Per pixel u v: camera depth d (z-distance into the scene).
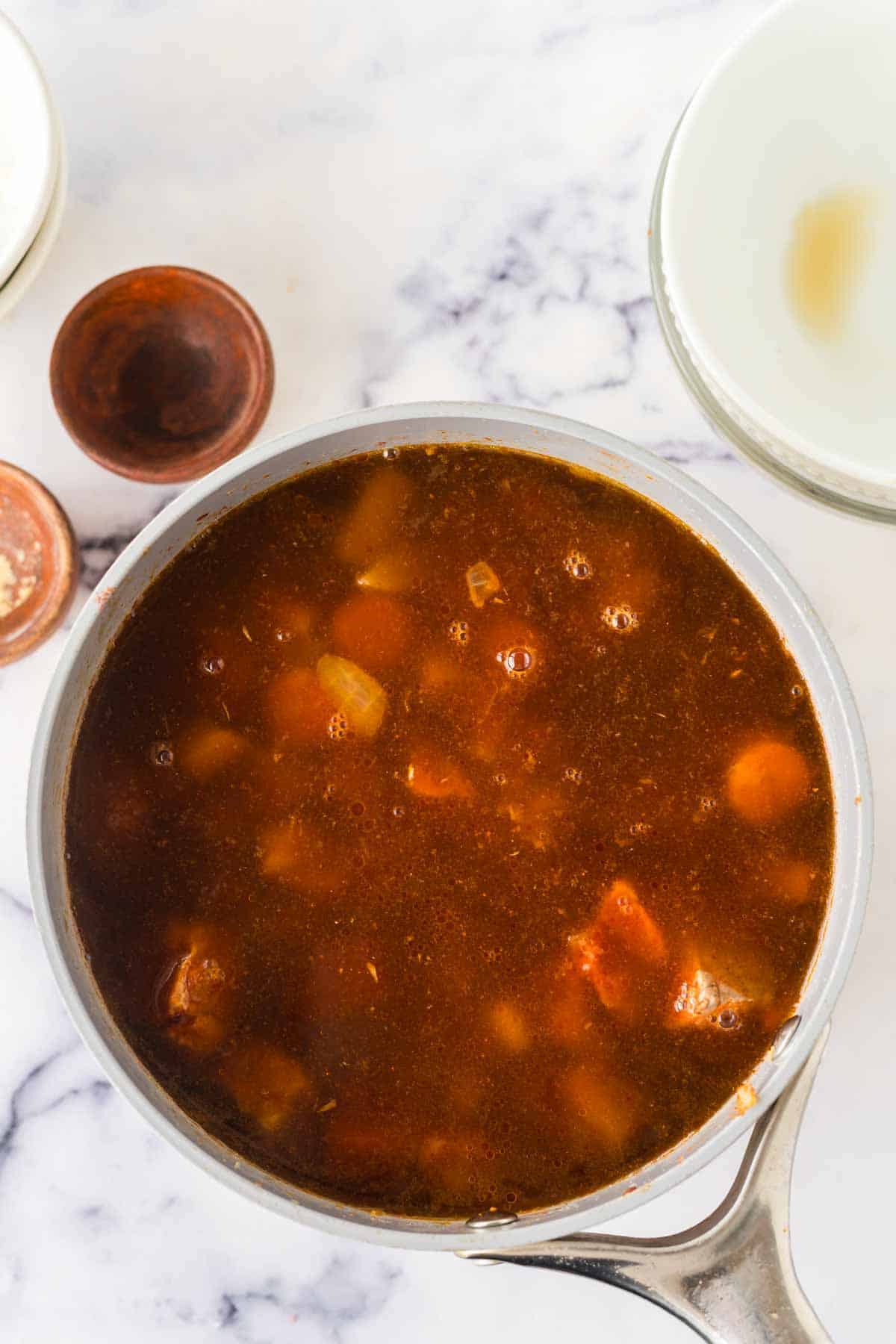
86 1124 0.65
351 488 0.59
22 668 0.65
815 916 0.59
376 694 0.60
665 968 0.59
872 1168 0.65
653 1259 0.57
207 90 0.65
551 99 0.65
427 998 0.59
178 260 0.65
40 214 0.61
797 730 0.59
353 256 0.65
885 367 0.62
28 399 0.65
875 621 0.65
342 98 0.65
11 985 0.65
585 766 0.60
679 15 0.65
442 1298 0.65
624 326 0.65
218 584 0.60
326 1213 0.57
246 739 0.60
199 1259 0.65
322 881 0.60
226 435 0.63
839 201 0.62
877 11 0.60
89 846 0.59
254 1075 0.59
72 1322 0.65
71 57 0.65
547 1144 0.59
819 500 0.63
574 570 0.60
